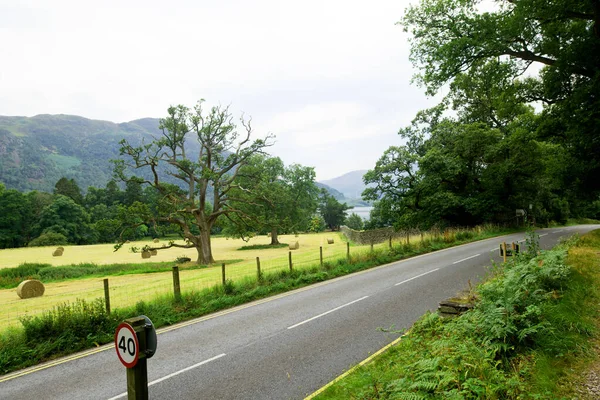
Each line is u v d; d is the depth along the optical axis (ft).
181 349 29.50
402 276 54.39
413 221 143.95
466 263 60.54
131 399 14.24
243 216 131.44
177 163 121.80
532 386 15.74
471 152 139.13
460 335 20.90
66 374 26.30
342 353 25.89
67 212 306.96
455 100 152.87
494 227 130.93
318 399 18.95
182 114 120.88
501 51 58.54
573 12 53.67
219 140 129.29
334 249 125.39
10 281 104.94
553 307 23.36
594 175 87.76
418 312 34.30
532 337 20.08
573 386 15.83
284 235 289.94
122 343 14.61
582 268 34.27
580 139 68.95
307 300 44.19
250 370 24.26
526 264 32.30
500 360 17.40
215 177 120.37
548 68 75.66
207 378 23.49
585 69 59.31
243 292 49.57
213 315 40.93
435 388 15.72
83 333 33.83
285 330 32.55
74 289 81.25
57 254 177.17
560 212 207.10
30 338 31.94
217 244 228.22
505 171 129.39
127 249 211.41
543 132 83.82
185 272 98.84
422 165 141.49
